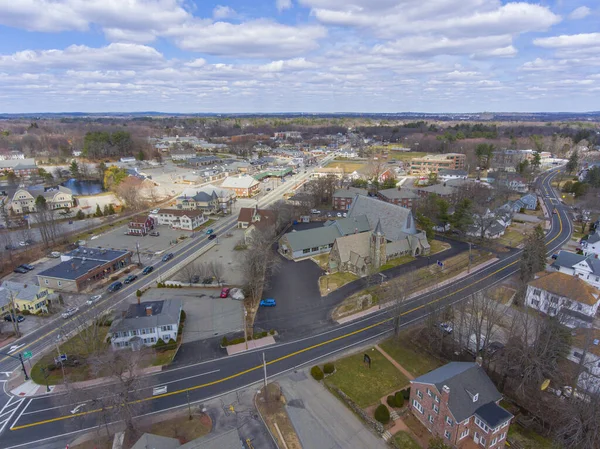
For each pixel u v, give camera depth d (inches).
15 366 2613.2
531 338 2591.0
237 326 3051.2
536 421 2113.7
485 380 2078.0
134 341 2716.5
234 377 2479.1
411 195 6397.6
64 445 1985.7
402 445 1958.7
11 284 3430.1
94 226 5757.9
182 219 5654.5
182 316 3144.7
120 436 2006.6
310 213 6323.8
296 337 2908.5
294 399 2281.0
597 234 4461.1
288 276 3949.3
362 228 4859.7
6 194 7175.2
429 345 2736.2
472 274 3944.4
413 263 4237.2
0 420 2150.6
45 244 4785.9
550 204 6781.5
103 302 3395.7
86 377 2470.5
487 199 6131.9
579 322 2778.1
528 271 3575.3
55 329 3038.9
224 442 1747.0
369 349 2760.8
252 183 7844.5
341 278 3880.4
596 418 1847.9
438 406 1964.8
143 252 4685.0
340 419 2130.9
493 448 1919.3
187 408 2219.5
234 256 4547.2
